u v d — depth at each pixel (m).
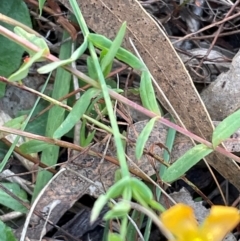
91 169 0.26
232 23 0.31
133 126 0.26
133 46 0.26
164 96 0.25
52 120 0.27
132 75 0.29
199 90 0.30
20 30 0.21
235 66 0.28
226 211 0.16
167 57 0.25
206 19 0.32
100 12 0.26
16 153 0.27
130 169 0.25
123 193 0.17
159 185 0.25
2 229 0.24
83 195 0.28
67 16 0.30
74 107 0.21
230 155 0.22
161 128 0.26
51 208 0.26
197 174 0.28
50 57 0.21
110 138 0.25
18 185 0.27
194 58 0.30
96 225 0.27
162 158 0.26
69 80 0.28
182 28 0.32
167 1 0.31
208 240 0.16
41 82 0.30
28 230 0.26
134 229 0.25
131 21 0.26
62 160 0.29
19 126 0.25
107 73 0.22
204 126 0.25
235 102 0.27
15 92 0.30
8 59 0.28
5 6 0.29
